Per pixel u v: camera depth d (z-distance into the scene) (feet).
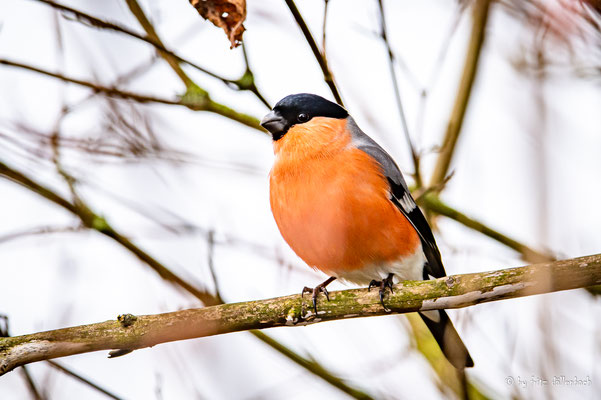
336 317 27.32
